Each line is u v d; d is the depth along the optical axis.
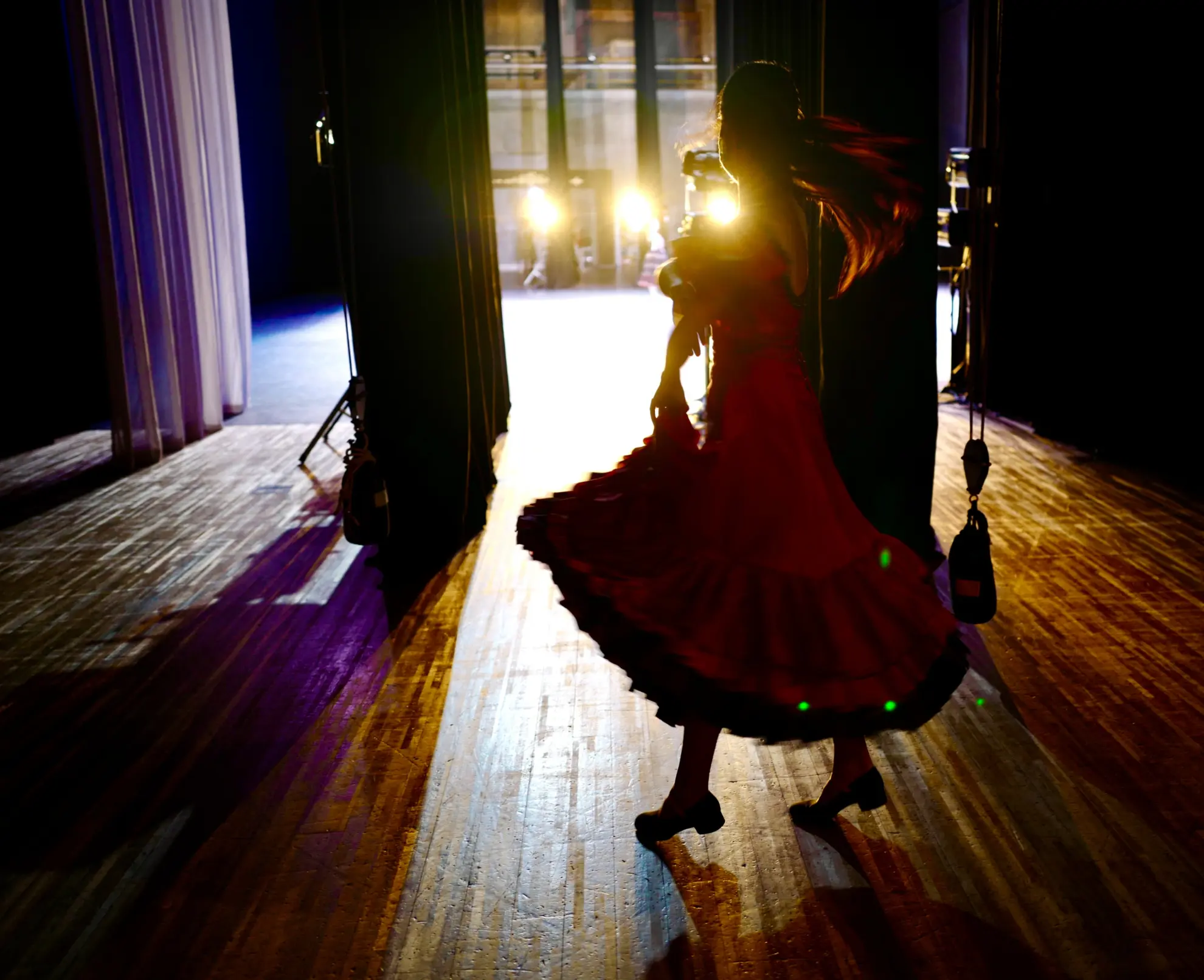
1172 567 3.76
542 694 3.04
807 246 2.18
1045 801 2.41
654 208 14.95
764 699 1.97
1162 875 2.14
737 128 2.10
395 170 3.74
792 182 2.10
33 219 6.50
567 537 2.18
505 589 3.84
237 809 2.51
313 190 15.12
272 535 4.58
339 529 4.64
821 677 2.00
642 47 14.67
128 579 4.10
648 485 2.21
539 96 16.23
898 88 3.45
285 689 3.13
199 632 3.56
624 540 2.16
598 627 2.06
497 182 15.75
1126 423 5.15
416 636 3.47
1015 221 5.88
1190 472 4.91
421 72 3.66
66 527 4.78
